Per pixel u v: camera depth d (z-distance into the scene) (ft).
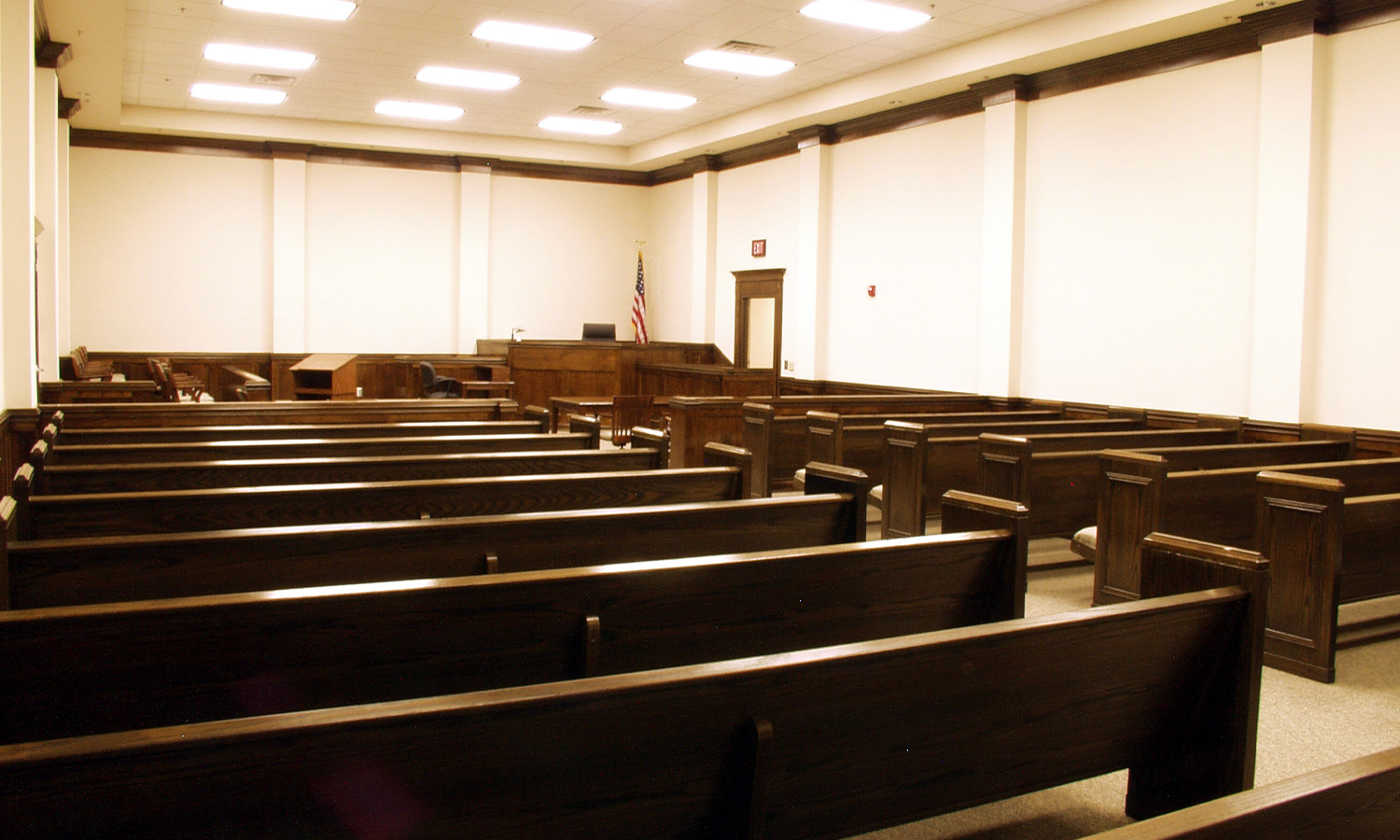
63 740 4.59
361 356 51.21
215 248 48.42
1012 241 32.40
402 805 5.18
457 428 21.58
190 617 6.94
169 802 4.68
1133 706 8.00
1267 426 25.07
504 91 41.16
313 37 33.60
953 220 35.35
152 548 9.12
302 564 9.65
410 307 52.21
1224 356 26.81
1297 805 4.71
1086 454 19.34
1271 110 24.95
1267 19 24.86
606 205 55.98
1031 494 18.47
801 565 9.20
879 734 6.68
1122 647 7.77
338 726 4.95
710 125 46.37
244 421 23.89
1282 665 14.21
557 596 8.09
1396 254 23.00
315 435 20.26
